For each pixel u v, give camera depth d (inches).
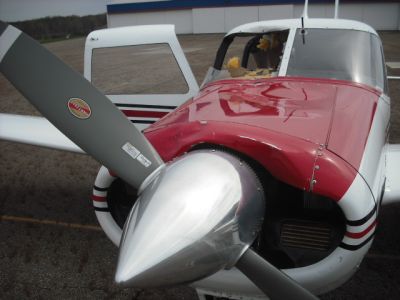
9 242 125.0
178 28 1069.1
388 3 896.3
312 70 99.8
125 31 135.7
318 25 111.1
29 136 123.3
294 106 76.0
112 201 82.5
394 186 81.4
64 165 188.7
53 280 107.2
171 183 53.1
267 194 70.1
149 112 142.9
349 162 60.9
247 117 68.9
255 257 53.2
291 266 68.5
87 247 121.5
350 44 105.3
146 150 64.1
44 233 129.6
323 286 64.5
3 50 66.9
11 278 108.3
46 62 67.4
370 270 106.5
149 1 1067.9
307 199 68.2
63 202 150.9
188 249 48.1
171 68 135.5
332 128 67.1
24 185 166.7
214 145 64.7
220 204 51.4
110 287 103.8
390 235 120.2
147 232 48.6
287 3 951.6
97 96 67.2
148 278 46.8
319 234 67.7
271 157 61.1
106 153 65.4
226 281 65.1
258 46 124.6
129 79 140.9
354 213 58.2
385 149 88.4
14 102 329.7
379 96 94.1
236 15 1007.0
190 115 72.1
